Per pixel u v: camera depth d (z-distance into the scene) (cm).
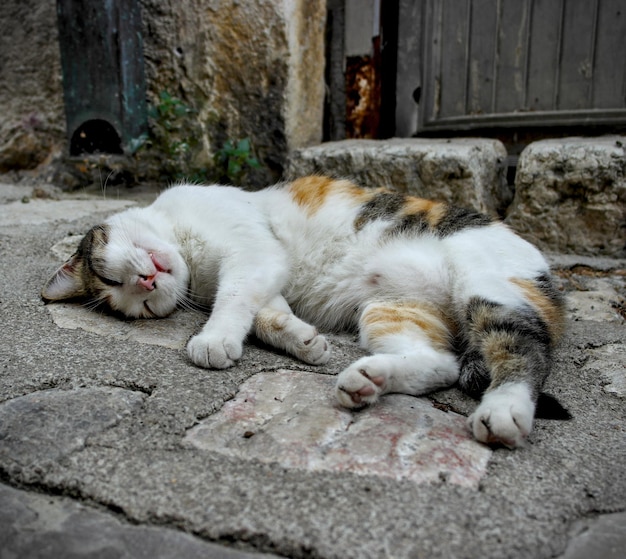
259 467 36
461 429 42
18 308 60
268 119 115
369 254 62
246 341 56
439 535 31
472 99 113
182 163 120
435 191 96
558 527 33
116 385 45
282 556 30
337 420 42
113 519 33
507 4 106
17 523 32
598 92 103
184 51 117
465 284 54
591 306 71
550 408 46
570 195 91
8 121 128
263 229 63
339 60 125
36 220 95
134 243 60
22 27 124
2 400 43
